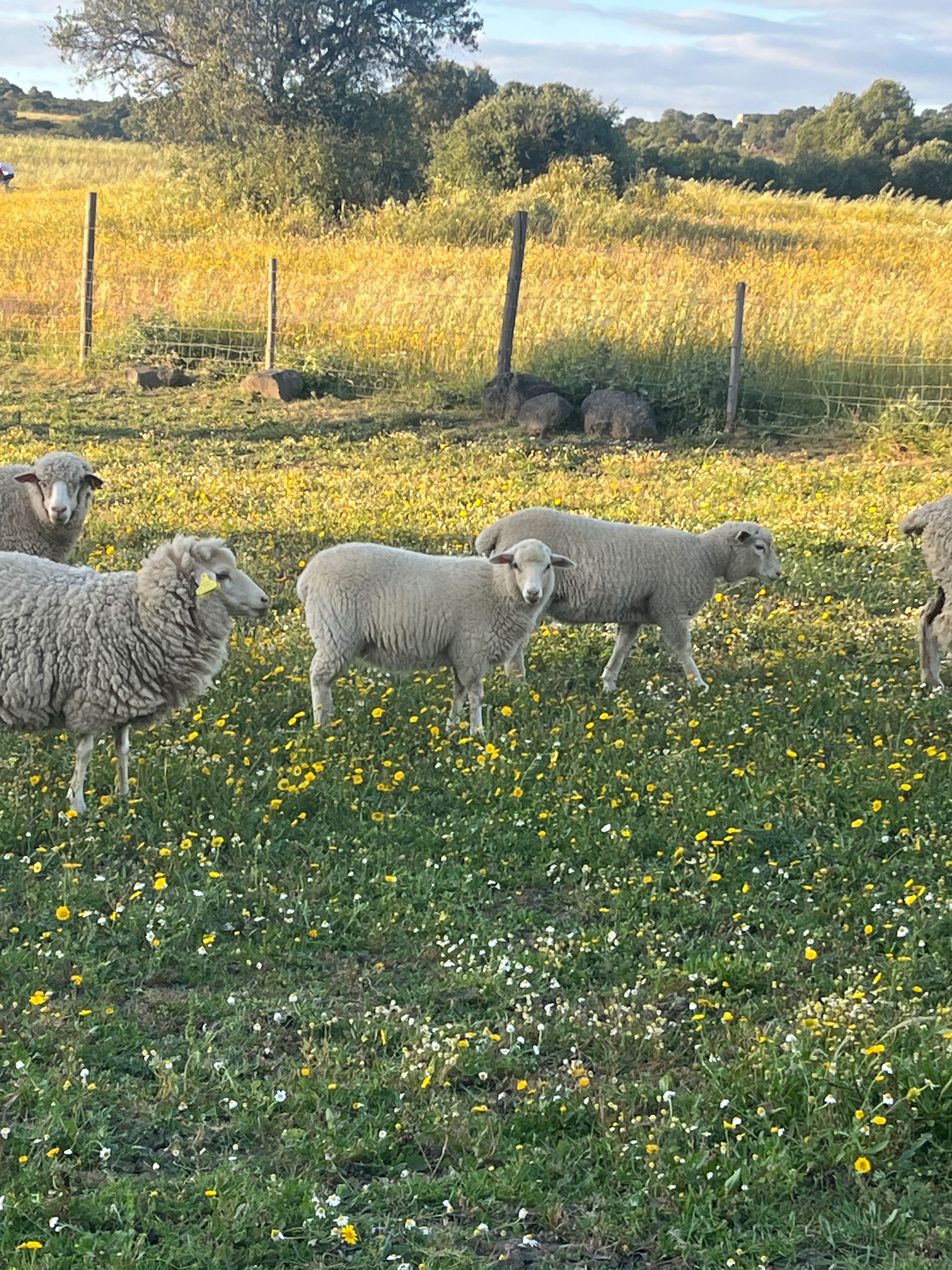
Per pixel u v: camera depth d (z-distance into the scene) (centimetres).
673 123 9762
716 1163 403
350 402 1730
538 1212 388
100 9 4297
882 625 967
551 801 661
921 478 1391
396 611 745
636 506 1255
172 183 4075
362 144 3966
